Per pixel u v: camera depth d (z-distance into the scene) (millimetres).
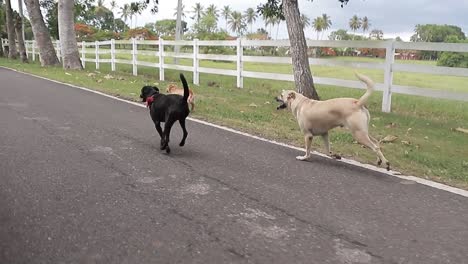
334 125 5863
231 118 9094
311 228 3883
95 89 13008
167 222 3877
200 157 6059
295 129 8227
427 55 27938
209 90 13555
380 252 3502
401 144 7453
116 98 11305
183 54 16359
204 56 15492
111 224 3787
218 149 6551
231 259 3283
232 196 4586
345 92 14203
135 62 18938
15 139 6566
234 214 4117
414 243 3682
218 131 7836
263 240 3613
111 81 15383
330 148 6840
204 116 9227
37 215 3900
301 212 4234
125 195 4480
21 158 5602
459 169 5988
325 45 11680
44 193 4430
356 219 4121
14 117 8250
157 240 3531
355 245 3602
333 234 3783
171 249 3395
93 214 3975
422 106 11977
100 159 5727
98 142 6625
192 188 4781
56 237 3512
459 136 8250
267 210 4246
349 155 6492
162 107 6137
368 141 5676
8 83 14234
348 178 5371
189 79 17312
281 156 6297
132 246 3416
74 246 3381
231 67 21641
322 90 14664
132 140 6855
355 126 5621
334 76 17516
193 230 3738
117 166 5453
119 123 8109
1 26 44781
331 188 4973
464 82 16984
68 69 20984
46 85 13867
